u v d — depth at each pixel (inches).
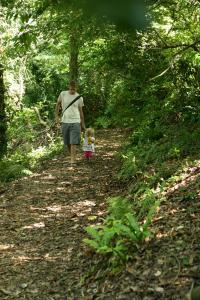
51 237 232.8
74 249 210.1
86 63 355.6
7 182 371.6
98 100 695.1
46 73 801.6
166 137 337.1
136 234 176.4
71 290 164.7
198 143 303.0
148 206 221.5
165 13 183.0
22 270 193.2
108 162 406.0
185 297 128.3
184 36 254.4
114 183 327.9
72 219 259.0
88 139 407.8
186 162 269.0
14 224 258.7
